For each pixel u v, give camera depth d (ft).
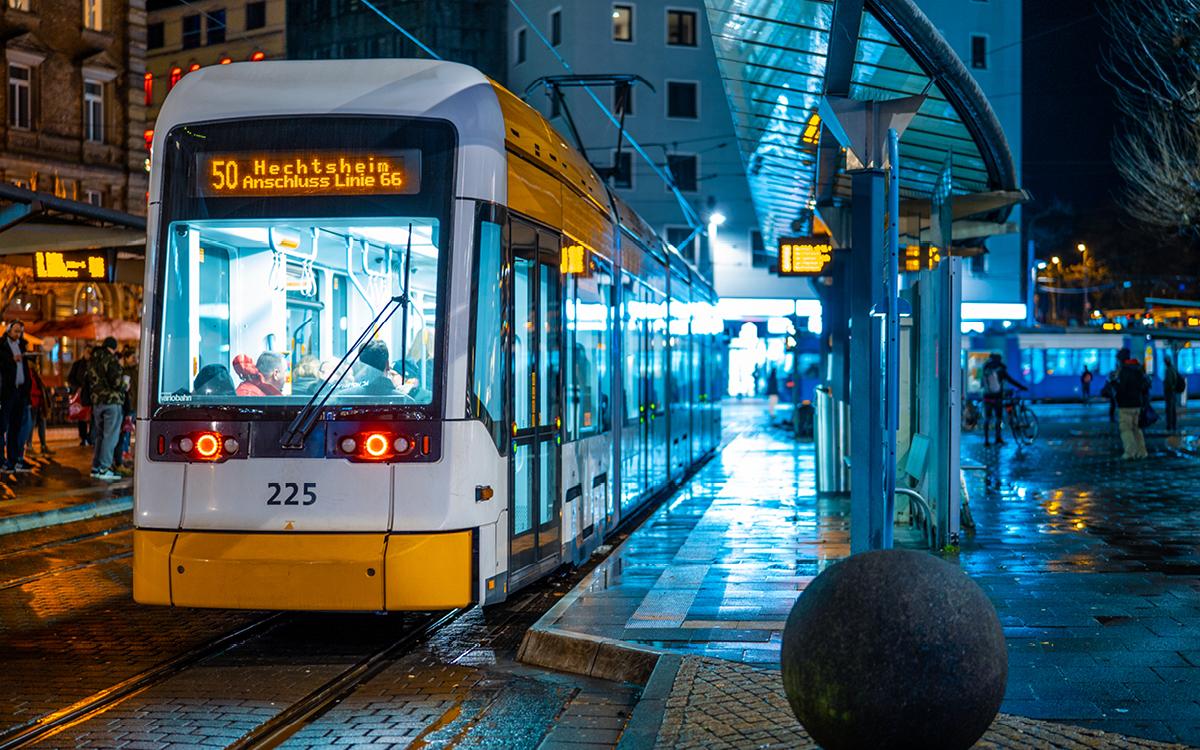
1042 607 27.12
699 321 71.56
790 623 14.99
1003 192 50.96
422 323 25.08
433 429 24.72
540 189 29.48
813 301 127.95
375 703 22.20
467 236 25.32
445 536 24.54
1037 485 57.06
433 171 25.39
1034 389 170.50
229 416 25.07
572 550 32.53
